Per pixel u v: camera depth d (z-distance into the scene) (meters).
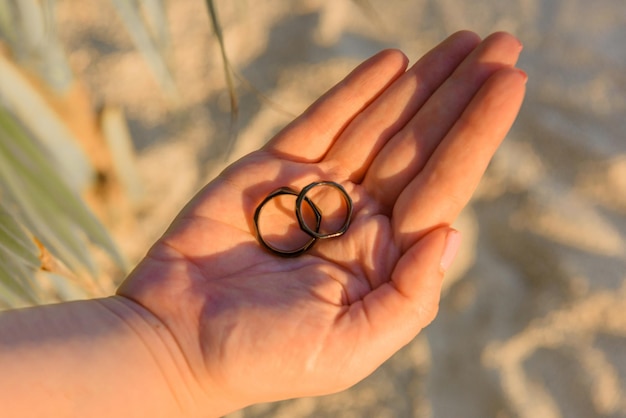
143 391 0.25
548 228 0.40
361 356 0.26
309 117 0.31
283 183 0.30
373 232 0.28
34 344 0.24
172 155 0.41
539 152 0.41
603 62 0.43
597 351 0.37
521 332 0.38
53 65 0.37
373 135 0.31
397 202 0.28
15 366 0.24
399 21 0.45
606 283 0.38
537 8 0.45
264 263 0.28
